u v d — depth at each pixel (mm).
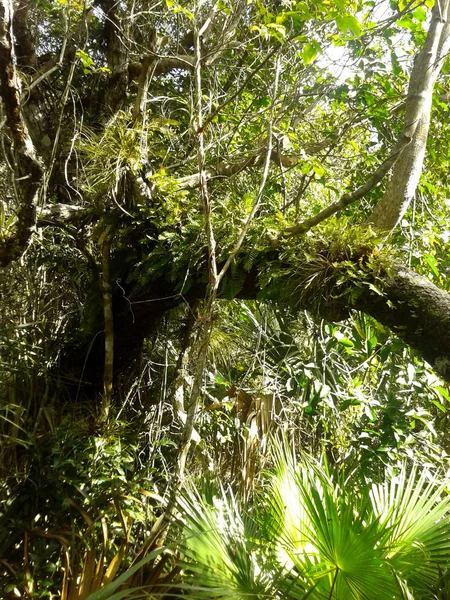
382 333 3914
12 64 2342
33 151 2602
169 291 3672
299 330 4883
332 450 4598
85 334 3828
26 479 3350
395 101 4777
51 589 3000
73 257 4152
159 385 4477
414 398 4895
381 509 2941
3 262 3094
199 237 3359
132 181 3490
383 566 2256
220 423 4410
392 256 3010
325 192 5059
